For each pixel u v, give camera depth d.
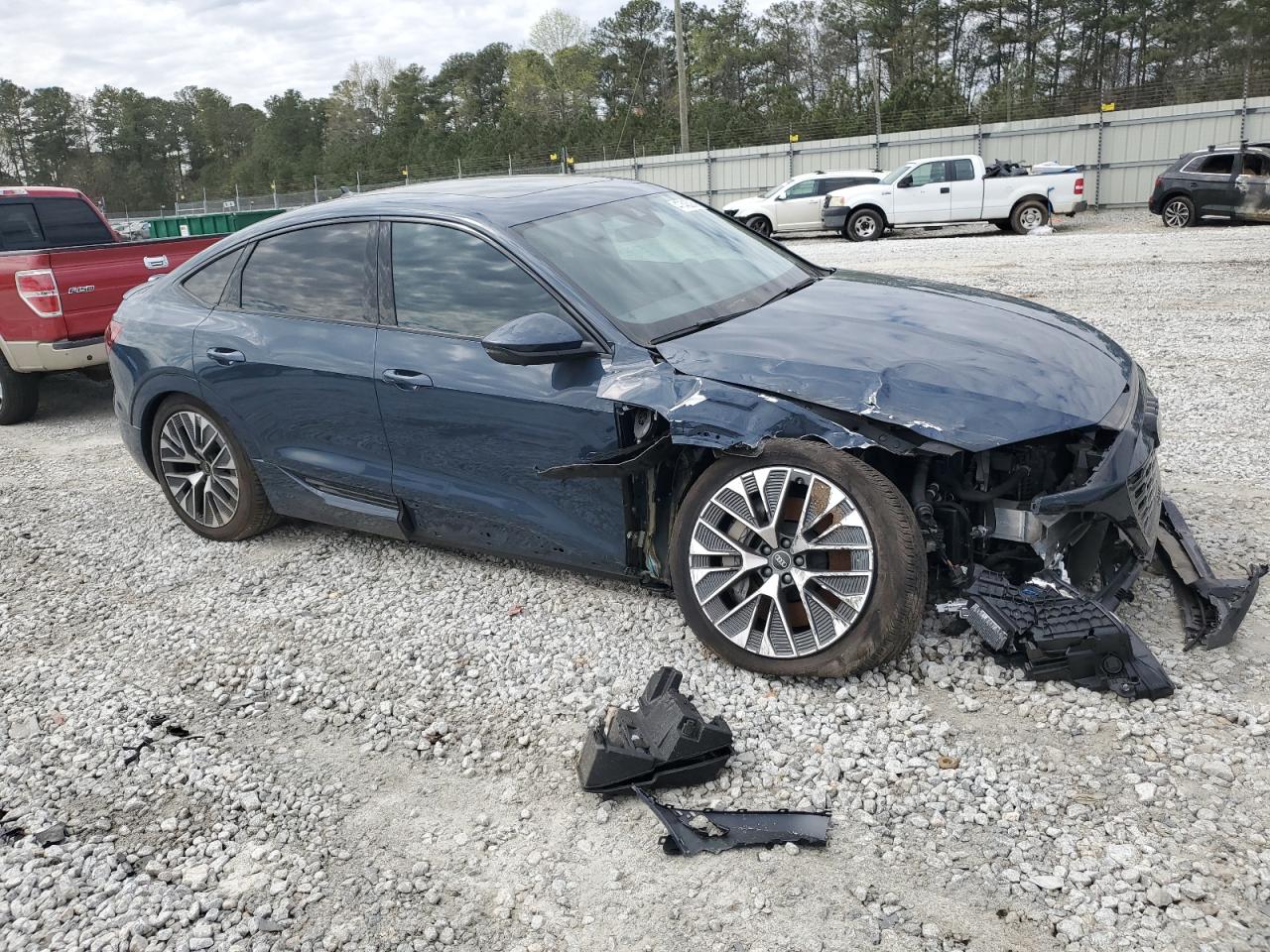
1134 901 2.36
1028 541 3.28
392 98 112.56
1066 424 3.05
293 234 4.57
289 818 2.94
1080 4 74.06
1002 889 2.44
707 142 35.56
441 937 2.44
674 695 3.06
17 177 132.38
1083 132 28.02
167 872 2.73
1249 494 4.85
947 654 3.46
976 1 77.88
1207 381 7.23
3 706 3.70
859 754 3.01
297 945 2.44
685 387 3.35
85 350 7.70
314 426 4.42
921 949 2.28
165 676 3.85
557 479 3.61
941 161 21.33
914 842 2.63
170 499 5.23
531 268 3.82
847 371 3.23
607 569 3.85
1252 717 3.00
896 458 3.41
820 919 2.39
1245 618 3.62
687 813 2.77
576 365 3.61
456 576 4.51
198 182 134.50
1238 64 63.62
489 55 107.56
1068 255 15.12
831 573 3.23
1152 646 3.44
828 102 51.47
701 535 3.46
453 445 3.98
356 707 3.51
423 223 4.14
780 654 3.37
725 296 4.01
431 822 2.88
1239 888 2.38
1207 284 11.41
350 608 4.30
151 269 8.15
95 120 134.25
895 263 15.80
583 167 36.41
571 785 2.99
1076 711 3.10
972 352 3.38
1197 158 19.38
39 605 4.60
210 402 4.75
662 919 2.44
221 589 4.61
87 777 3.20
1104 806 2.69
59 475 6.70
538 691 3.52
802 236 25.03
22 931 2.54
